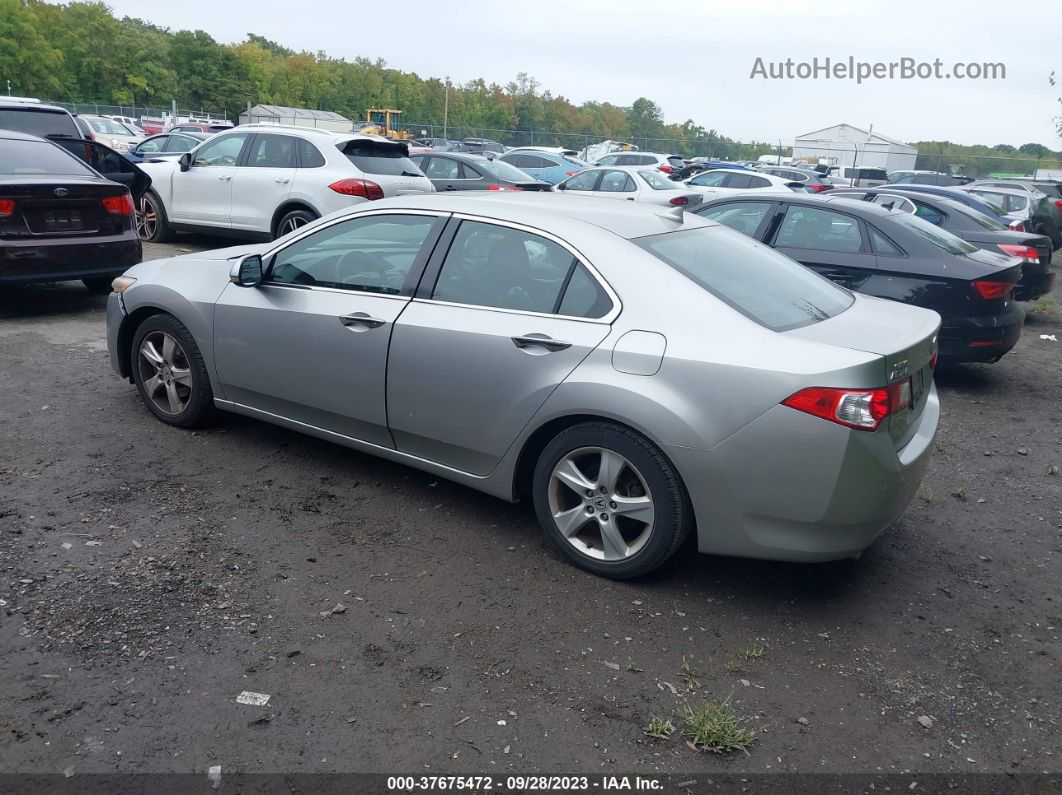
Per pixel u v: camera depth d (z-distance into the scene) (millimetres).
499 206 4195
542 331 3775
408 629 3359
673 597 3711
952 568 4152
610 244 3822
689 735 2854
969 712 3068
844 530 3363
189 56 87562
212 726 2764
